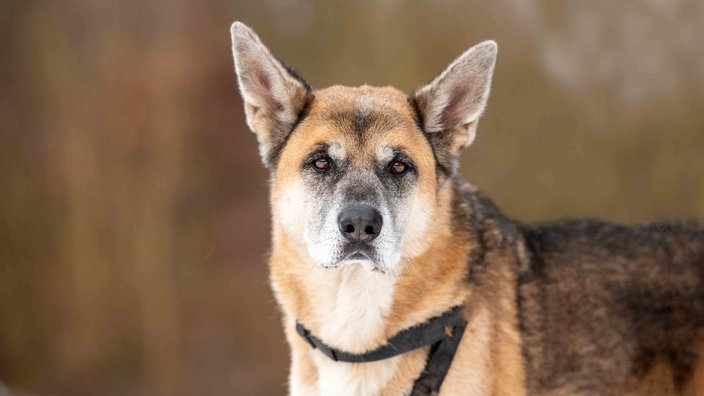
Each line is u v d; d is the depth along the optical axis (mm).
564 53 15242
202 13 17344
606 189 15188
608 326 5078
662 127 15125
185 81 17203
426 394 4613
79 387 16453
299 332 4766
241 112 17484
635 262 5234
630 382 5117
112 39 16969
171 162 17062
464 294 4648
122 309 16719
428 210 4684
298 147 4793
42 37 16750
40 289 16672
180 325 16641
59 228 16719
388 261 4469
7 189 16672
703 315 5164
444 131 4965
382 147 4699
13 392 12281
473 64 4879
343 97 4945
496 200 15117
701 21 14945
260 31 17188
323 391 4719
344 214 4449
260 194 17344
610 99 15188
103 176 16828
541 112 15258
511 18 15391
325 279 4605
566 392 4977
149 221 16875
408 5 15930
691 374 5172
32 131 16719
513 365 4809
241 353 16438
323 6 16688
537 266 5086
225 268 16922
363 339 4586
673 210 15047
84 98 16828
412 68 15852
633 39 15133
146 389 16406
